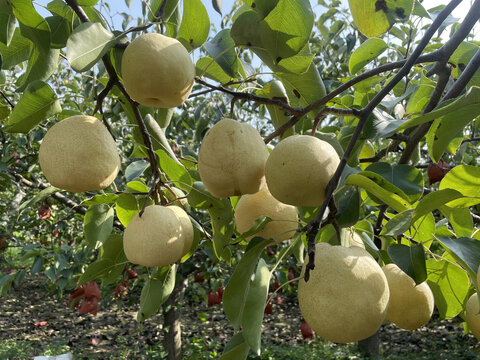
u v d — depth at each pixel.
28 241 6.58
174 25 1.27
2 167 3.47
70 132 1.02
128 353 7.35
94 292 3.10
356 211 1.08
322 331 0.83
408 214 0.91
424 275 0.93
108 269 1.60
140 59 0.96
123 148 4.80
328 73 4.45
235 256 4.96
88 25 0.98
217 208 1.50
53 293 11.20
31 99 1.12
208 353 5.93
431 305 1.13
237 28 1.05
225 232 1.54
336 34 3.85
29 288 11.89
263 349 6.95
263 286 0.86
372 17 1.04
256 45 1.08
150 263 1.19
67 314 9.80
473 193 1.09
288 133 1.46
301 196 0.91
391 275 1.14
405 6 1.01
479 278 0.87
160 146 1.43
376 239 1.56
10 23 1.11
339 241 0.94
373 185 0.90
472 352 7.43
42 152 1.03
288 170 0.89
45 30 1.08
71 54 0.92
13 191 5.39
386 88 0.94
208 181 1.07
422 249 0.95
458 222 1.17
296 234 1.03
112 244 1.55
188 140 5.47
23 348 7.38
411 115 1.88
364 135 1.22
